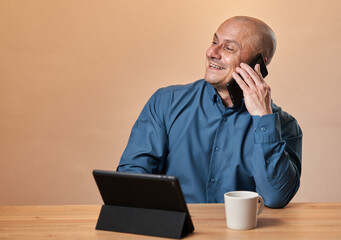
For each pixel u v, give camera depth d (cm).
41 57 327
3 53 327
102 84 327
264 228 111
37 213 128
